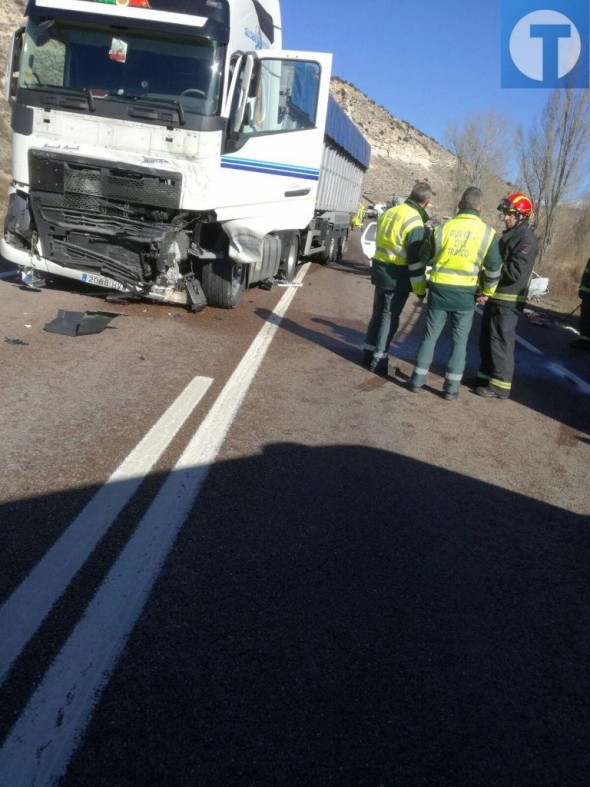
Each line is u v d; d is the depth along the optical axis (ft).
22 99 26.99
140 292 29.40
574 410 25.32
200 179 27.09
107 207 27.53
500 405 24.56
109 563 10.89
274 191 31.04
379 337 25.53
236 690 8.61
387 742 8.15
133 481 13.80
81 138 26.99
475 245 22.26
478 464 18.07
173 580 10.69
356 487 15.19
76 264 28.40
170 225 27.73
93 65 26.96
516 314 24.70
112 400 18.42
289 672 9.06
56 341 23.47
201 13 26.53
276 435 17.63
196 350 25.09
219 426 17.58
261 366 24.32
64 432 15.80
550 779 8.01
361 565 11.94
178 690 8.47
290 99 30.99
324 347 29.19
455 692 9.18
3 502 12.29
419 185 24.34
